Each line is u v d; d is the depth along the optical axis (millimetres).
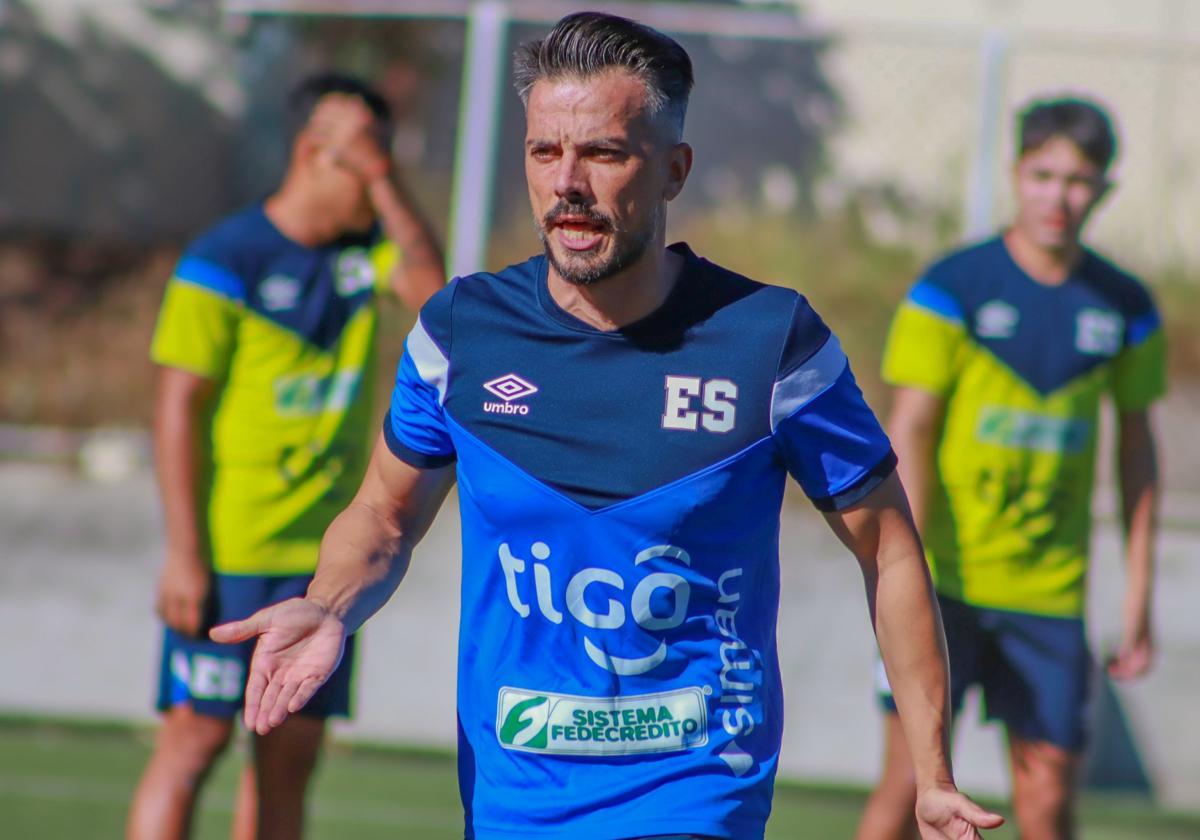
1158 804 24000
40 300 35938
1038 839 17781
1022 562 17641
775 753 10383
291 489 17047
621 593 9883
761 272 32031
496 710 10219
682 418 9867
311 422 17125
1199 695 24156
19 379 32125
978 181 25969
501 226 30938
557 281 10180
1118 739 24250
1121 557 24953
